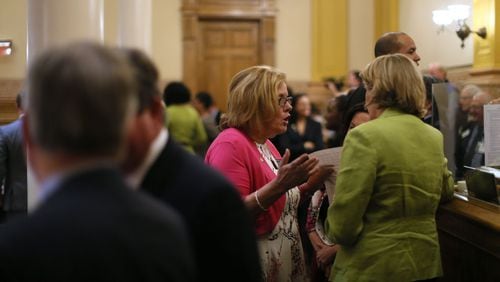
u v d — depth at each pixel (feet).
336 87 29.35
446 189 7.09
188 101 18.19
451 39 22.20
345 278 5.99
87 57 2.71
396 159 5.80
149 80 3.59
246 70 6.68
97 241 2.60
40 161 2.82
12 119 22.17
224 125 6.88
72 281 2.55
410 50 8.83
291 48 33.04
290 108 6.75
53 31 7.91
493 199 7.20
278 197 6.05
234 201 3.67
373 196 5.89
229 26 32.78
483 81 18.11
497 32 17.88
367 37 33.27
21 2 22.13
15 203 10.95
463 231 7.53
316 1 32.94
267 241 6.40
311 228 7.68
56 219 2.63
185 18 31.94
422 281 5.94
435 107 9.44
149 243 2.75
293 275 6.67
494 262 6.79
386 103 6.07
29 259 2.58
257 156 6.52
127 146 3.32
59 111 2.63
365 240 5.92
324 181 6.99
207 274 3.54
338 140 10.84
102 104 2.66
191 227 3.53
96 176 2.76
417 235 5.94
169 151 3.73
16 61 22.25
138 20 18.57
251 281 3.64
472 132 9.37
